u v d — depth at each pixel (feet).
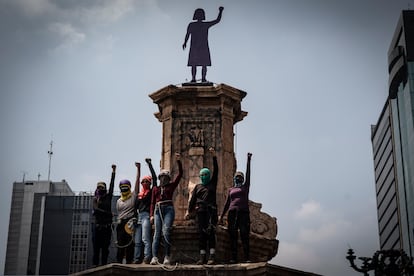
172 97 81.66
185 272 65.51
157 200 68.90
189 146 79.97
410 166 244.01
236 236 68.80
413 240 242.37
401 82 248.73
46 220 228.84
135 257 69.05
